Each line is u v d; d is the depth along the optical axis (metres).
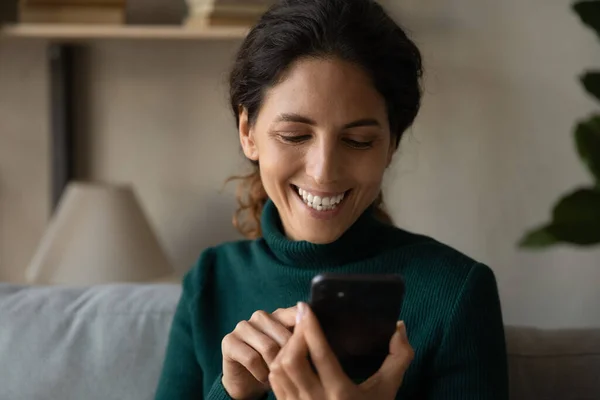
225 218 1.92
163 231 1.94
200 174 1.92
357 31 0.77
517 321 1.93
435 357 0.82
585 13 1.05
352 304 0.63
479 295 0.83
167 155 1.92
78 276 1.65
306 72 0.76
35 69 1.89
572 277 1.91
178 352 1.01
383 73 0.77
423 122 1.87
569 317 1.92
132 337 1.13
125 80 1.89
